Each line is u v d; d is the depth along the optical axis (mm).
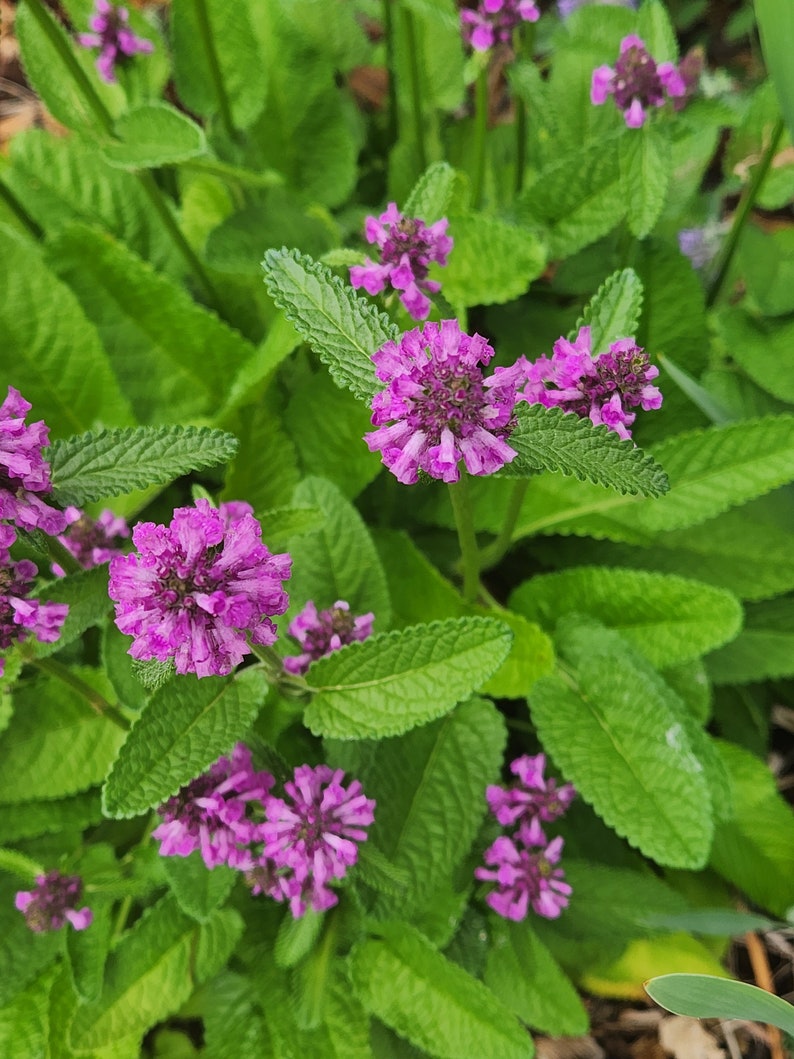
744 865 271
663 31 261
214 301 348
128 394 322
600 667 256
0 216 360
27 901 232
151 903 274
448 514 311
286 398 333
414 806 245
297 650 252
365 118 425
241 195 335
